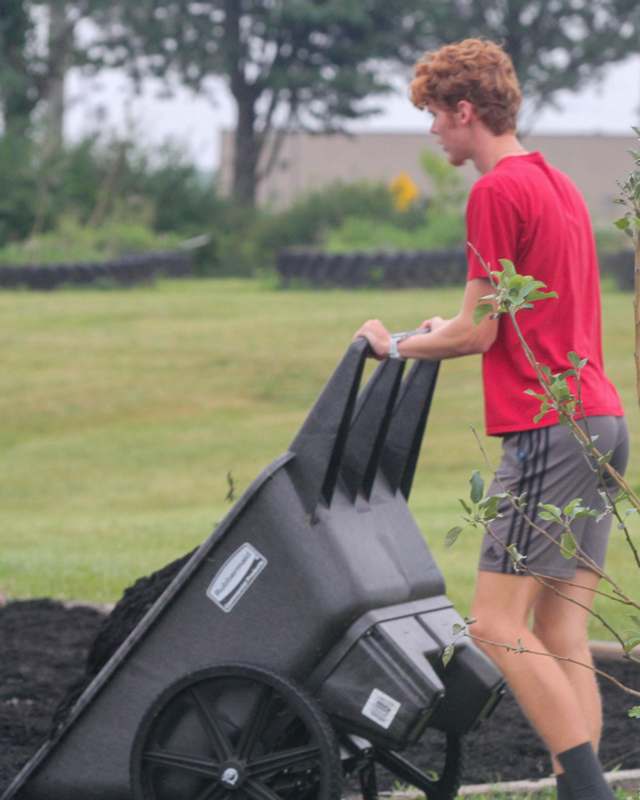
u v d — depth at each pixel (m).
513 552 10.24
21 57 131.88
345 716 10.33
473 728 11.48
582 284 11.51
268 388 47.72
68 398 46.34
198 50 136.62
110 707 10.85
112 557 24.48
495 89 11.60
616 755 14.34
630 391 44.12
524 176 11.25
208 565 10.61
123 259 82.69
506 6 144.12
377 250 82.00
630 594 19.98
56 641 18.59
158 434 41.78
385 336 10.88
